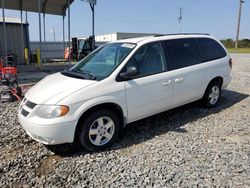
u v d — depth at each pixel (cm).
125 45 486
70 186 322
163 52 504
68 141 389
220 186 316
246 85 919
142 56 468
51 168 366
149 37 509
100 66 462
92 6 1407
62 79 440
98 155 400
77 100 383
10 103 691
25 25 1906
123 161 380
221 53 636
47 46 2756
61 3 1627
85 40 2369
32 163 380
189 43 563
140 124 529
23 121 397
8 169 364
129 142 446
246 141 446
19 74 1298
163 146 427
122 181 329
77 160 386
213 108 631
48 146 432
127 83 434
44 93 402
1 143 445
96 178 338
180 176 338
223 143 438
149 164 370
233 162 372
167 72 496
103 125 417
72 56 2403
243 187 314
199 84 566
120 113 438
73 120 380
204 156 391
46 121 371
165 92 491
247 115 584
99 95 401
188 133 482
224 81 640
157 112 498
